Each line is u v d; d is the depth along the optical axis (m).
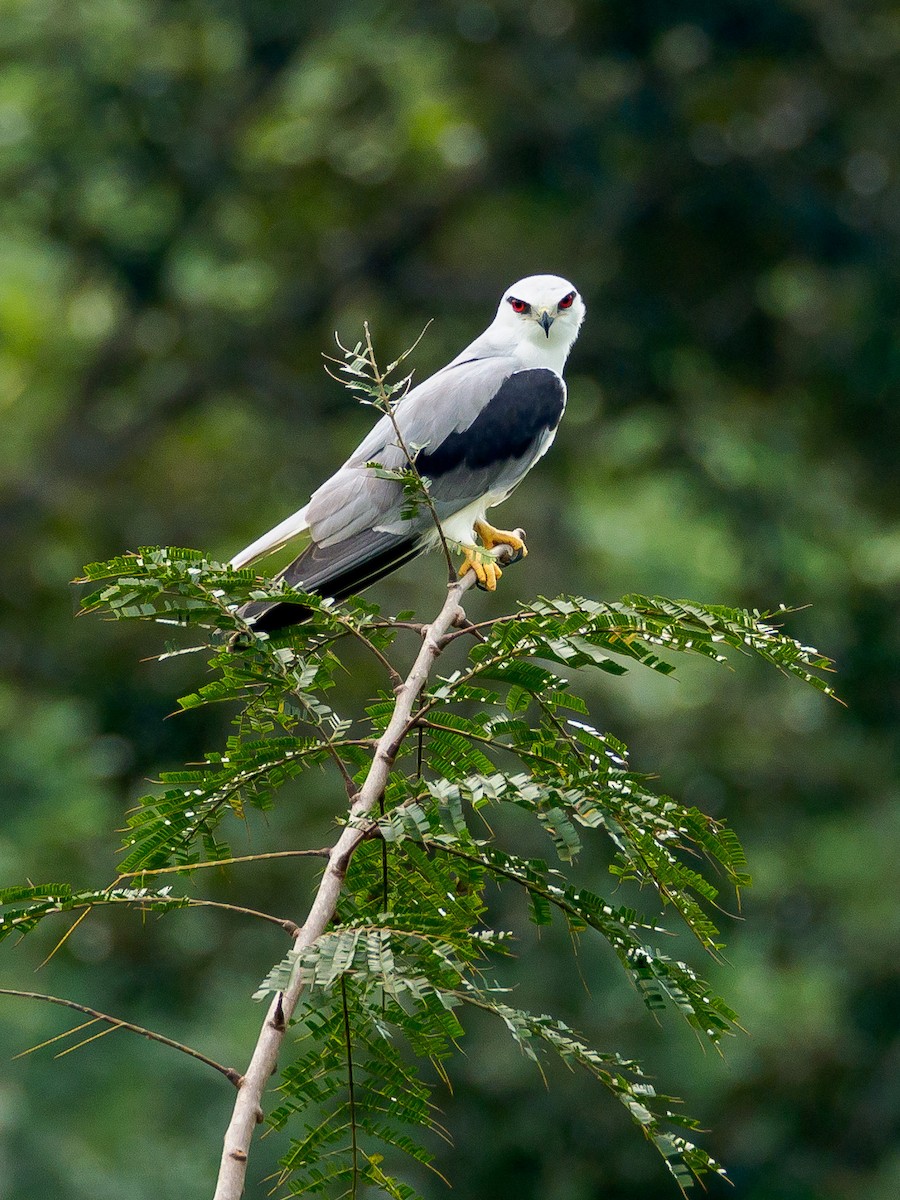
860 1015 14.02
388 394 4.11
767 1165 13.35
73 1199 10.29
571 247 17.33
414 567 14.37
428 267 17.58
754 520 16.45
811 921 14.57
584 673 14.24
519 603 3.92
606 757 3.81
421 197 17.39
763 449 16.88
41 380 17.50
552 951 12.26
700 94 16.59
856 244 16.42
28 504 16.66
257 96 16.61
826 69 16.66
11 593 16.28
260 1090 3.14
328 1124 3.53
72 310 17.66
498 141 16.92
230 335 17.20
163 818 3.86
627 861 3.83
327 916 3.38
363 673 13.47
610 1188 12.61
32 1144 10.45
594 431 17.06
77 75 15.70
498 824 12.26
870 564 16.42
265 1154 9.70
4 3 15.84
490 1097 12.55
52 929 12.30
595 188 16.77
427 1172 12.09
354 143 17.12
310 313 17.41
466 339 17.33
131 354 17.30
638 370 16.86
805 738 15.12
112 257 16.62
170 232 16.75
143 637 15.20
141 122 15.94
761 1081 13.66
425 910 3.57
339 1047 3.50
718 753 14.69
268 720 4.11
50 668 15.66
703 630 3.83
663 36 16.31
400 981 3.14
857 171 16.83
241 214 17.38
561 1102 12.41
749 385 17.22
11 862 12.71
